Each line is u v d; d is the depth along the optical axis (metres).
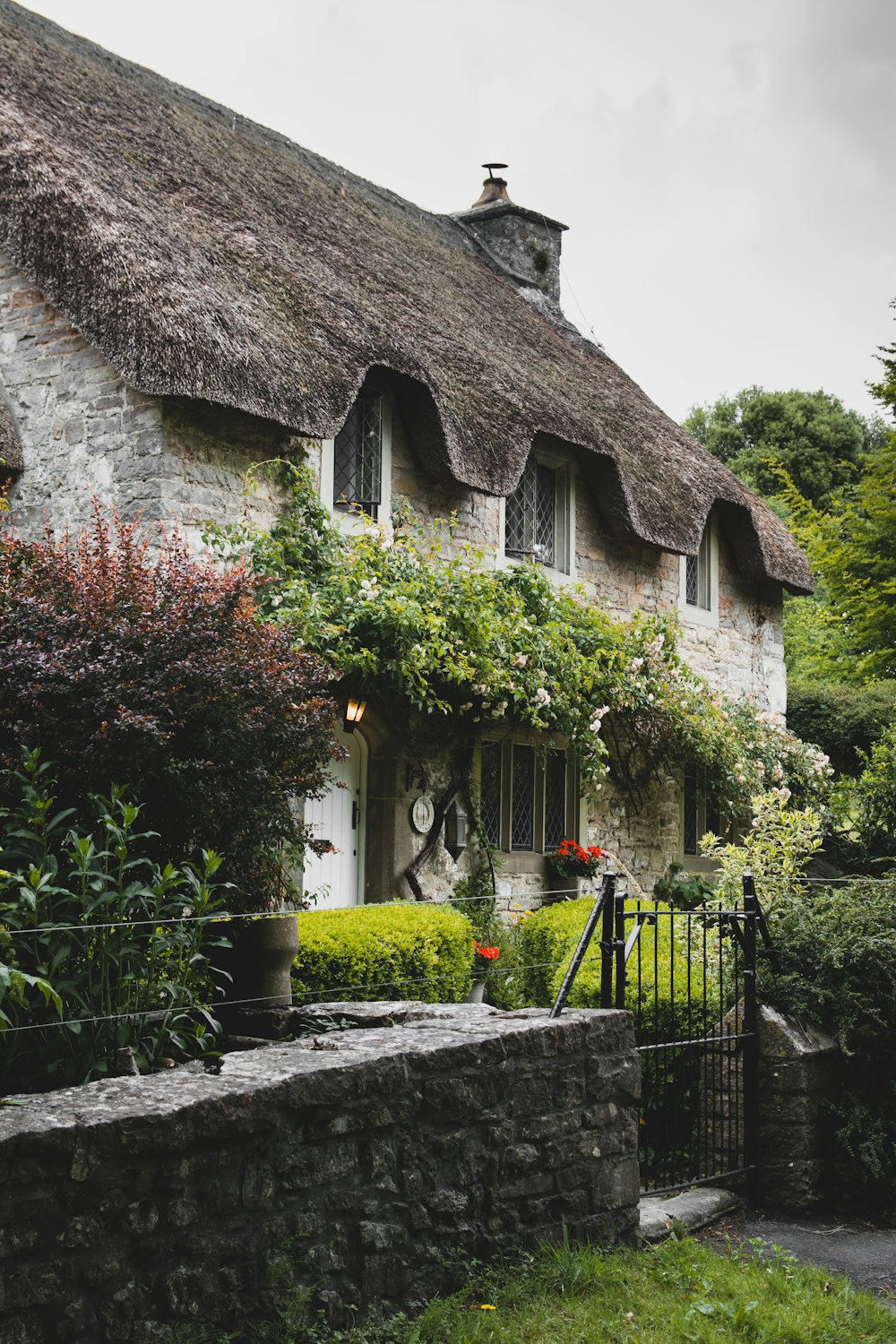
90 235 7.31
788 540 14.47
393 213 13.73
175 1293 3.21
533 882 10.66
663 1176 5.70
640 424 12.78
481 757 10.19
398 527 8.80
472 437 9.16
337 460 8.94
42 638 4.78
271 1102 3.49
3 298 8.14
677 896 12.09
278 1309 3.44
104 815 4.21
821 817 12.29
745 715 12.87
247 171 10.79
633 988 6.16
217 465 7.78
